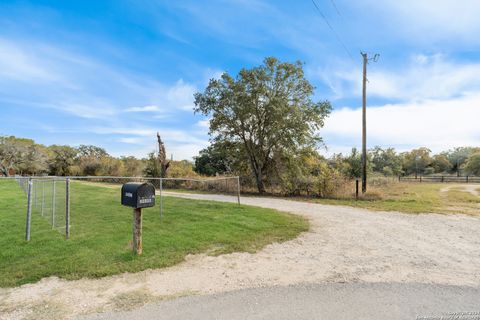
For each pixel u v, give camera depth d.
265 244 6.20
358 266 4.84
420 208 11.48
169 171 26.95
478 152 46.81
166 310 3.33
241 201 13.90
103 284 4.09
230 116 19.72
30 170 43.44
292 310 3.30
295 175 17.77
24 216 9.44
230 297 3.66
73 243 5.93
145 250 5.54
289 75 18.84
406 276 4.38
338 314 3.20
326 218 9.33
